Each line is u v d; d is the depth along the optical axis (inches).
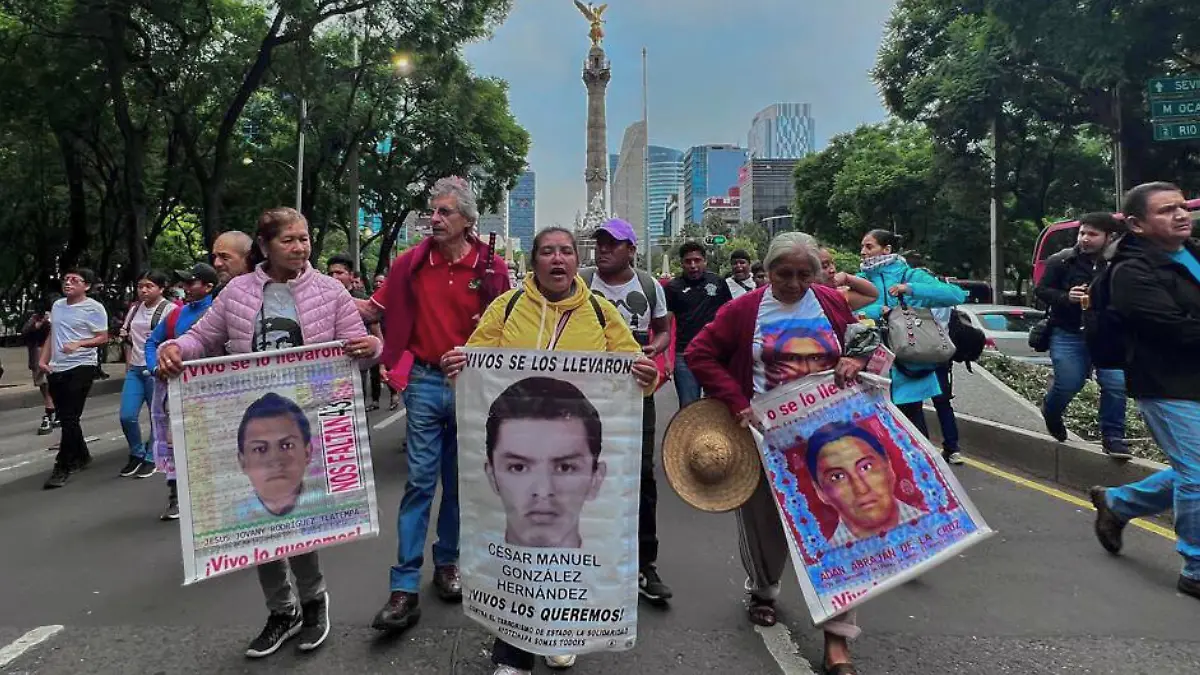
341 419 133.6
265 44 705.6
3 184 1019.3
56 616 149.3
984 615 147.9
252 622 146.1
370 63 771.4
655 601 154.6
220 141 742.5
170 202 1040.2
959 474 263.1
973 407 328.5
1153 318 152.2
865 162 1391.5
